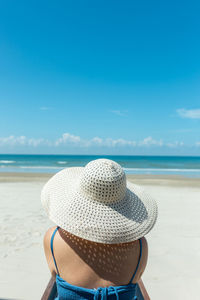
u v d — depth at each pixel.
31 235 5.32
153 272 3.90
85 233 1.36
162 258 4.38
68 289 1.44
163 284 3.57
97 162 1.45
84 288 1.41
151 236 5.46
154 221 1.52
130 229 1.41
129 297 1.46
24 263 4.08
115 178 1.39
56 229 1.52
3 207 7.83
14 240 5.03
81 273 1.42
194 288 3.48
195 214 7.40
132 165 48.62
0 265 3.99
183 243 5.09
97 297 1.38
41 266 4.00
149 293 3.35
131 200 1.53
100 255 1.41
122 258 1.43
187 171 29.23
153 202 1.64
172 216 7.13
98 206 1.42
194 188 13.18
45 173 21.69
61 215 1.42
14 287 3.42
